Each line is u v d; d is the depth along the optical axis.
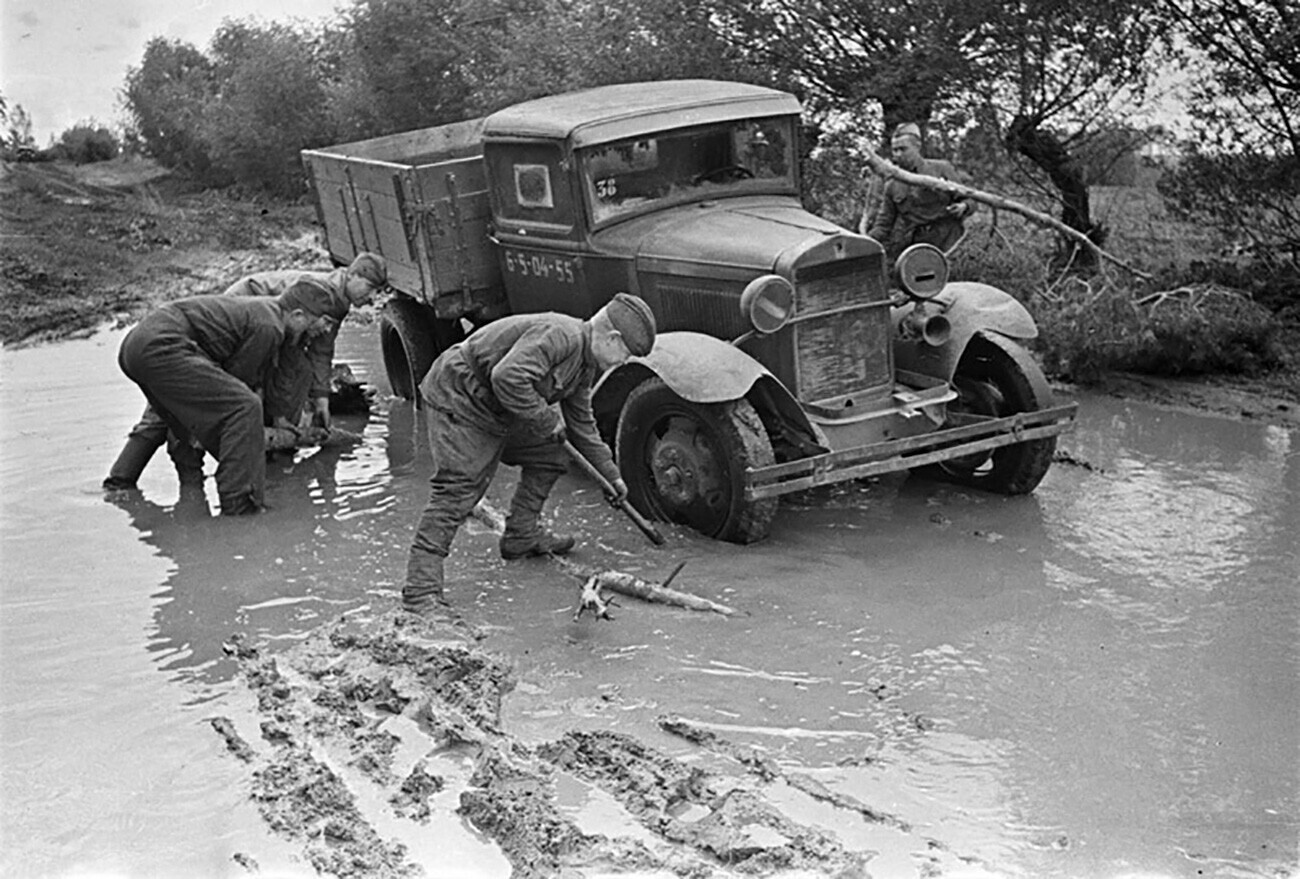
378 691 5.45
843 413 7.14
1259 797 4.45
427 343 9.93
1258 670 5.36
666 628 6.00
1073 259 11.07
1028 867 4.09
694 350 6.71
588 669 5.61
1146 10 10.70
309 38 23.05
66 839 4.41
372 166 9.14
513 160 8.25
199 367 7.78
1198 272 11.14
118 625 6.25
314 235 19.55
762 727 5.04
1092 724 4.97
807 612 6.10
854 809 4.44
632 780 4.64
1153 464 8.18
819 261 6.94
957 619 5.96
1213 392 9.80
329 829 4.41
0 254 16.53
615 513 7.60
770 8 11.98
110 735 5.16
